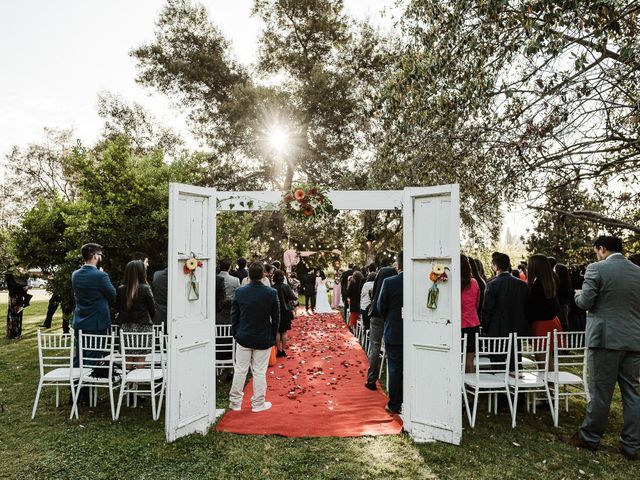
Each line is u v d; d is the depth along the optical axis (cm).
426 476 355
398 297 504
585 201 827
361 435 439
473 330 527
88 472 363
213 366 483
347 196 490
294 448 408
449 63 598
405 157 735
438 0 614
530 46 477
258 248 2336
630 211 830
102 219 761
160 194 811
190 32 1986
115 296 536
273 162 2012
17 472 363
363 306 875
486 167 676
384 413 503
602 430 406
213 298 486
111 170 826
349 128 1873
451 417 419
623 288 394
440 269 423
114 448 405
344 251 2502
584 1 448
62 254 798
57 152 2556
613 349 393
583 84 518
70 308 838
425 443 421
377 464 375
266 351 518
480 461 381
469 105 578
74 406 486
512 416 464
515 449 406
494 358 523
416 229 455
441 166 693
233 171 1939
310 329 1195
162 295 605
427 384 437
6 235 824
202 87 1997
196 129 2072
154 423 472
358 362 779
